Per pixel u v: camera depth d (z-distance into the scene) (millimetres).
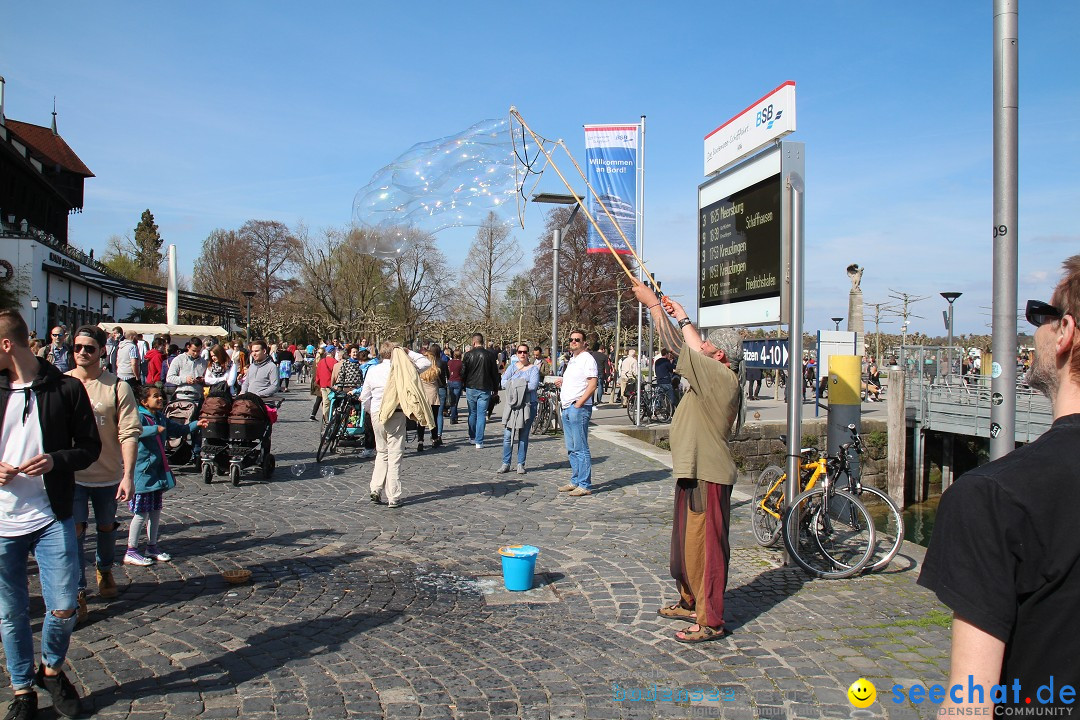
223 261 70125
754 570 6203
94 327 5184
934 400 21438
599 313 52906
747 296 7098
